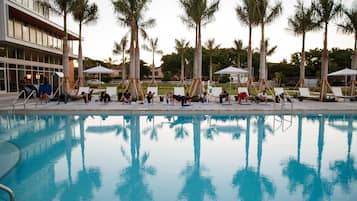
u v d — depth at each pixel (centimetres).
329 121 1005
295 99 1730
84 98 1459
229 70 1620
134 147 651
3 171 482
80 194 390
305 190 407
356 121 1007
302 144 681
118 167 506
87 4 1747
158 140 722
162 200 372
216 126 909
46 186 416
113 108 1173
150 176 461
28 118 1043
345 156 581
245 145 671
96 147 648
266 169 498
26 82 2170
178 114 1120
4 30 1645
